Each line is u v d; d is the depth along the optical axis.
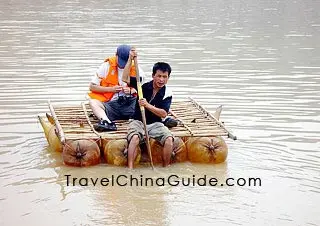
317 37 16.78
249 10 23.58
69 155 7.09
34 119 8.77
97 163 7.20
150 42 15.46
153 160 7.27
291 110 9.32
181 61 13.08
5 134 8.09
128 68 7.69
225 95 10.20
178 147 7.27
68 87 10.70
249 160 7.30
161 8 23.80
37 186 6.50
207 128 7.62
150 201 6.17
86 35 16.48
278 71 12.22
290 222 5.69
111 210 5.94
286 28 18.56
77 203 6.09
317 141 7.88
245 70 12.28
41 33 16.78
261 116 9.00
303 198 6.23
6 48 14.47
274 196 6.28
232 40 16.09
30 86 10.75
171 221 5.70
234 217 5.80
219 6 24.98
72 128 7.55
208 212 5.91
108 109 7.91
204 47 14.88
